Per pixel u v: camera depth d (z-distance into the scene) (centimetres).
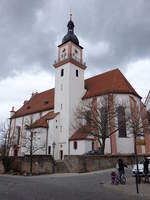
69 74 4753
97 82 5050
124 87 4347
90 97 4697
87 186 1512
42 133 4519
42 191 1205
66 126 4472
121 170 1708
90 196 1094
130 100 4156
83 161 2870
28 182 1709
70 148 4247
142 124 3909
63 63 4934
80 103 4691
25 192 1160
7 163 3028
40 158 2897
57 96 4912
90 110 3981
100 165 3058
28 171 2822
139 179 1697
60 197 1029
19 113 6278
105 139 3844
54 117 4597
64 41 5153
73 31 5288
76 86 4859
